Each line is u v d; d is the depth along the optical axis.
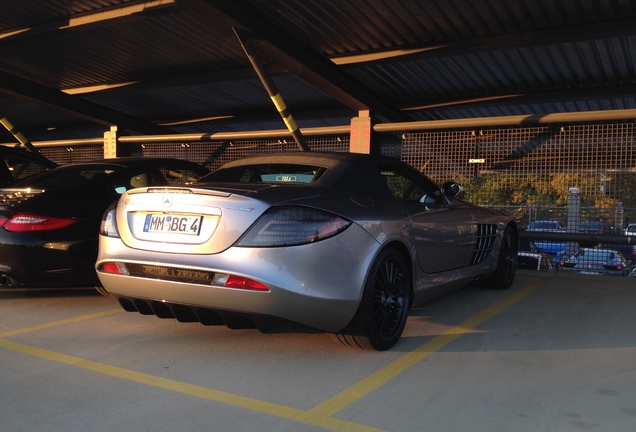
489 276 5.53
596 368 3.29
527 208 7.60
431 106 12.08
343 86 10.09
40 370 3.20
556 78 10.45
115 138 10.98
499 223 5.46
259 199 3.13
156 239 3.35
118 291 3.52
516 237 5.96
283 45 8.63
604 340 3.90
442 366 3.31
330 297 3.12
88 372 3.17
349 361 3.40
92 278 4.71
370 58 9.41
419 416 2.60
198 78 11.47
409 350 3.63
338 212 3.26
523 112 12.62
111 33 9.53
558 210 7.44
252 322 3.21
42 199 4.61
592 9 7.36
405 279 3.76
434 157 8.20
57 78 12.11
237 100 13.42
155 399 2.79
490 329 4.18
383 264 3.52
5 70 11.59
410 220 3.82
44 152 12.34
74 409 2.65
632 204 7.03
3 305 4.88
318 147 9.53
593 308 4.92
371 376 3.14
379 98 11.73
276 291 3.00
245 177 4.11
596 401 2.78
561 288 5.90
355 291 3.22
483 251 5.13
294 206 3.14
